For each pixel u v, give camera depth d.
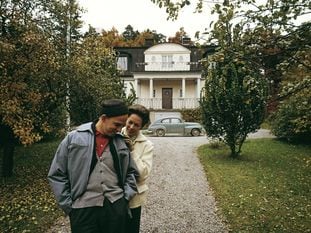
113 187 3.56
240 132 15.47
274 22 5.42
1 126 11.73
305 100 6.64
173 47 39.56
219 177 12.02
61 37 12.55
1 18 10.77
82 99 13.75
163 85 40.22
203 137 25.28
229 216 7.73
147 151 4.16
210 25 5.38
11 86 10.28
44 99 11.78
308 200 9.16
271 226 7.01
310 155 16.28
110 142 3.65
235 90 14.91
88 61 13.01
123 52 40.78
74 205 3.50
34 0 11.72
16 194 10.16
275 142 20.25
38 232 6.64
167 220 7.51
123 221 3.55
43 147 18.38
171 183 11.38
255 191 10.03
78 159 3.51
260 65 5.88
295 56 5.83
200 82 39.34
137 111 4.10
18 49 10.49
